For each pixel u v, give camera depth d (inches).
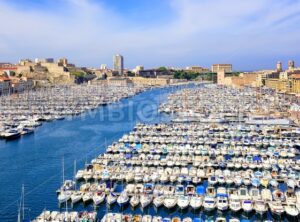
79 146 6028.5
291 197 3385.8
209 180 3909.9
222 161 4564.5
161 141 5826.8
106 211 3346.5
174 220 2997.0
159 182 4005.9
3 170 4712.1
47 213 3159.5
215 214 3280.0
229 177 3978.8
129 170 4244.6
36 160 5182.1
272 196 3442.4
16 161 5132.9
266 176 4005.9
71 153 5570.9
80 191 3639.3
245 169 4429.1
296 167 4372.5
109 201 3442.4
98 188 3686.0
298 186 3801.7
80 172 4220.0
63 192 3629.4
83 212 3171.8
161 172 4163.4
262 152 5044.3
